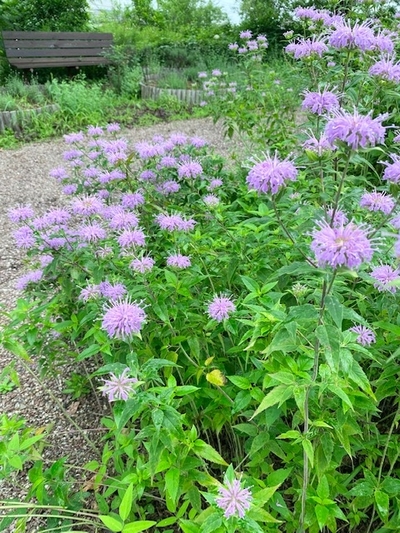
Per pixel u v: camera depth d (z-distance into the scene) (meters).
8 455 1.84
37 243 2.84
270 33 12.51
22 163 7.36
